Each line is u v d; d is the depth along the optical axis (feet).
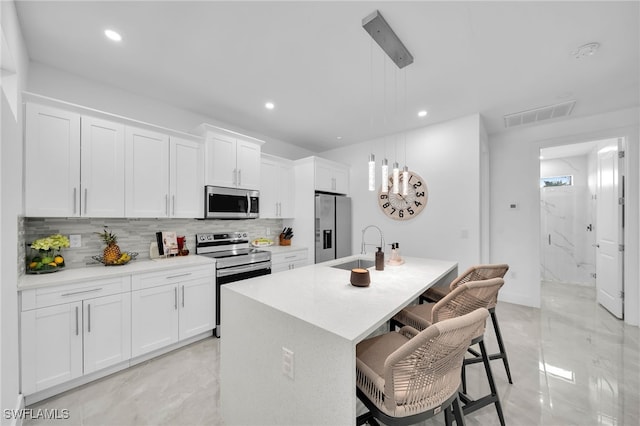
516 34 6.12
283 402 3.93
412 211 12.51
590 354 7.73
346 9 5.46
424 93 9.03
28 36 6.17
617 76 7.86
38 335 5.64
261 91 8.92
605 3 5.20
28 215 6.10
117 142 7.63
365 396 3.48
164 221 9.54
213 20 5.74
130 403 5.75
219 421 5.28
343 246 14.40
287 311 3.98
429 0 5.19
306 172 13.43
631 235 9.89
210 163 9.68
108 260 7.53
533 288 11.78
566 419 5.27
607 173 11.37
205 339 8.84
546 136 11.62
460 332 3.09
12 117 5.07
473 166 10.75
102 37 6.26
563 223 16.49
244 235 12.28
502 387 6.27
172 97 9.32
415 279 6.06
